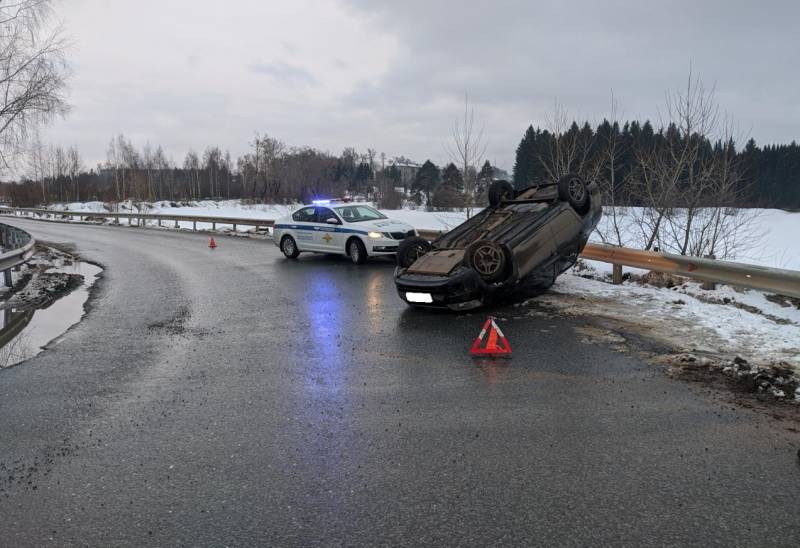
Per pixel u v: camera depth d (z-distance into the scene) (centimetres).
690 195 1298
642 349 631
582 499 333
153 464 392
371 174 14125
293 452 405
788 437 411
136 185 8950
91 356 666
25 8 2030
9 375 597
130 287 1180
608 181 1538
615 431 426
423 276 845
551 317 794
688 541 291
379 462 387
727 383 521
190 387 550
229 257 1700
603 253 1067
